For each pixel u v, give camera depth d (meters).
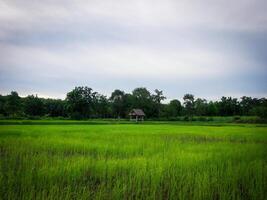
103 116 118.94
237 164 13.12
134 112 103.75
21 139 22.75
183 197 8.24
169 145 20.42
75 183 9.80
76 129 38.41
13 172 10.22
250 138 28.58
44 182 9.28
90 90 103.19
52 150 17.67
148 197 8.35
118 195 8.30
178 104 125.06
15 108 93.06
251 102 139.00
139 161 12.65
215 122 87.31
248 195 8.89
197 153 16.27
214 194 8.91
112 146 19.09
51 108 105.00
